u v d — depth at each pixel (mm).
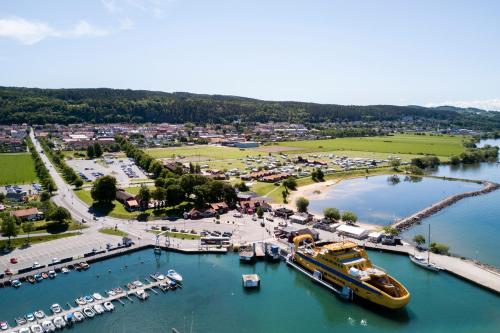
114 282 168250
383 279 159000
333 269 166750
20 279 166500
